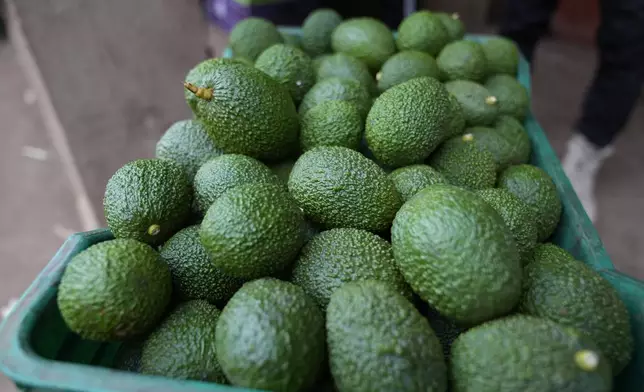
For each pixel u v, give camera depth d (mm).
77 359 264
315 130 376
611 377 217
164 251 303
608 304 253
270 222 270
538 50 1196
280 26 735
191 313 273
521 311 263
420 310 281
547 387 205
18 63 1128
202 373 251
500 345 218
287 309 232
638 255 723
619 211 793
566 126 978
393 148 358
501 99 489
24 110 1001
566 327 225
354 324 223
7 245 739
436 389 218
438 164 385
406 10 825
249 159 338
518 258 250
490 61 536
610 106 726
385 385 212
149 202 307
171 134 382
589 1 1154
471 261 235
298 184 316
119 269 251
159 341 261
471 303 235
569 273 262
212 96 343
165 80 996
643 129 952
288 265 291
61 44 1022
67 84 956
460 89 459
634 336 261
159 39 1074
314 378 236
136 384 205
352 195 303
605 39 690
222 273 293
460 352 230
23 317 235
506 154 418
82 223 767
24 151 904
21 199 812
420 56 479
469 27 1246
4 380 588
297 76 448
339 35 544
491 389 213
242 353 223
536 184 380
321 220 314
